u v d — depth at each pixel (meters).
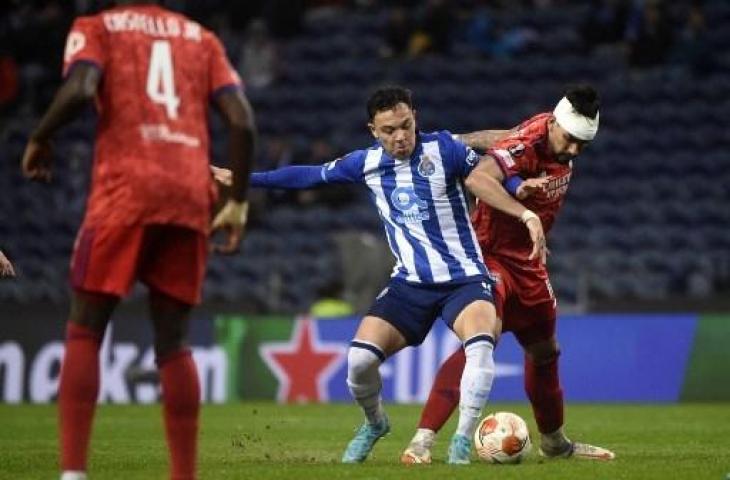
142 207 20.05
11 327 58.50
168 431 20.52
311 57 89.38
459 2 91.19
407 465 26.11
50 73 86.25
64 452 20.31
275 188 28.34
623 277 69.88
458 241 27.19
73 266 20.48
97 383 20.59
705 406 54.28
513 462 27.08
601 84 83.94
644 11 84.25
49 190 81.25
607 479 23.58
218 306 63.44
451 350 57.09
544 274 28.81
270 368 58.75
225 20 90.06
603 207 76.25
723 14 86.81
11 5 88.69
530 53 87.19
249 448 33.34
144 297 66.88
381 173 27.42
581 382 58.06
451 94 84.56
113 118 20.36
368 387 27.06
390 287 27.34
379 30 90.62
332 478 23.66
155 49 20.64
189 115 20.61
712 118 81.69
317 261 73.62
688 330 57.88
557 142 27.75
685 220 75.62
